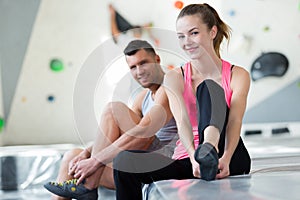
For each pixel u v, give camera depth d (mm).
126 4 3943
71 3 3893
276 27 4074
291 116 4125
